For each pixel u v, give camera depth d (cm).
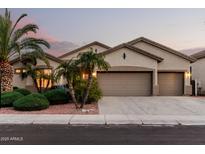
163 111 1933
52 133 1266
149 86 3072
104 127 1429
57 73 2156
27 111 1884
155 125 1489
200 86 3294
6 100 2041
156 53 3206
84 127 1428
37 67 2928
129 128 1404
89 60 1986
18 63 3028
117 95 3050
